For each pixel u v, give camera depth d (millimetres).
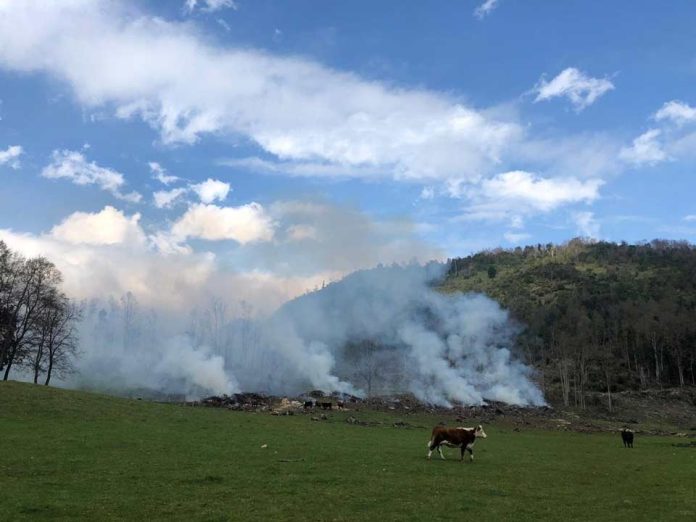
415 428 70500
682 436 81500
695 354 149000
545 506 24047
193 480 27031
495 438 61781
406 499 24359
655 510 23750
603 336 173875
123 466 30375
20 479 25969
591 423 96125
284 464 33281
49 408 53625
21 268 80125
